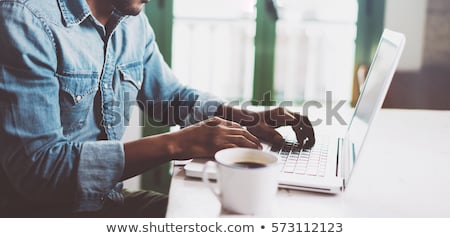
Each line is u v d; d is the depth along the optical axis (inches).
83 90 46.8
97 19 48.9
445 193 36.7
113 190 51.6
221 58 120.6
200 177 37.4
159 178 105.8
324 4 109.9
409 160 45.0
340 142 49.2
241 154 33.9
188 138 40.3
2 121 40.3
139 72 55.6
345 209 32.9
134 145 40.3
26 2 42.5
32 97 40.8
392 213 32.6
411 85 101.2
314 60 117.3
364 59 102.9
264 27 101.9
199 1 113.9
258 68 104.0
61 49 43.9
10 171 41.0
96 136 50.4
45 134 40.7
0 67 40.3
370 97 41.9
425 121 61.9
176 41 111.2
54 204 46.3
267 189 31.0
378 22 100.3
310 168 39.0
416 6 98.3
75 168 39.4
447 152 48.1
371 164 43.4
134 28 55.0
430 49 99.6
